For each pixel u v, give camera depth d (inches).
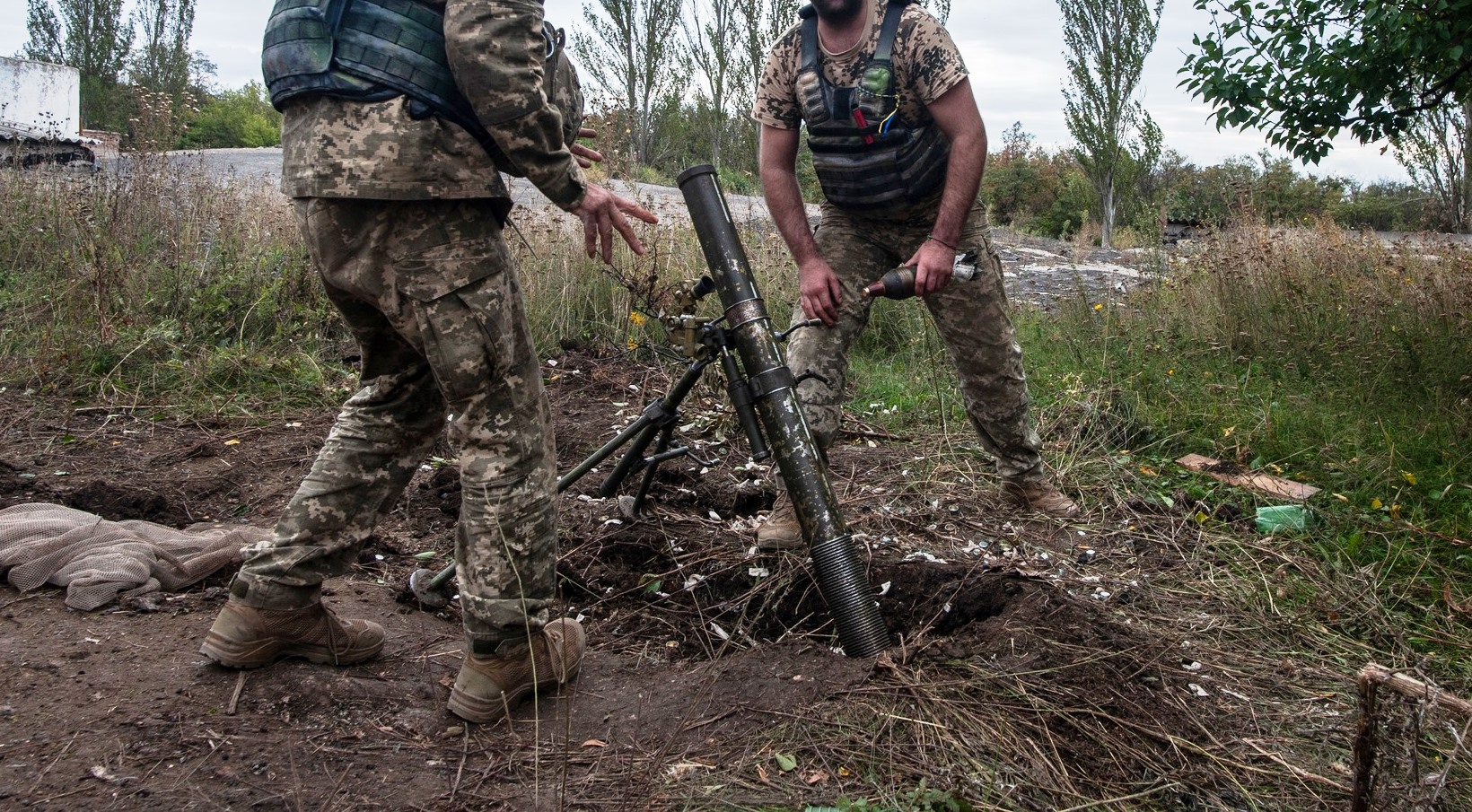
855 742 96.7
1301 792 94.6
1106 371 243.8
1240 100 233.3
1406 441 189.0
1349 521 160.2
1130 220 974.4
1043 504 164.4
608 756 95.2
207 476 170.9
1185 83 240.2
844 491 171.9
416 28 88.6
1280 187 692.7
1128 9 931.3
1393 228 738.2
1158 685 110.3
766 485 169.3
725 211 126.3
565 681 106.7
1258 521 161.6
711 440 195.8
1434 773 93.1
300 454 184.5
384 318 98.6
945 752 95.3
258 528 150.1
